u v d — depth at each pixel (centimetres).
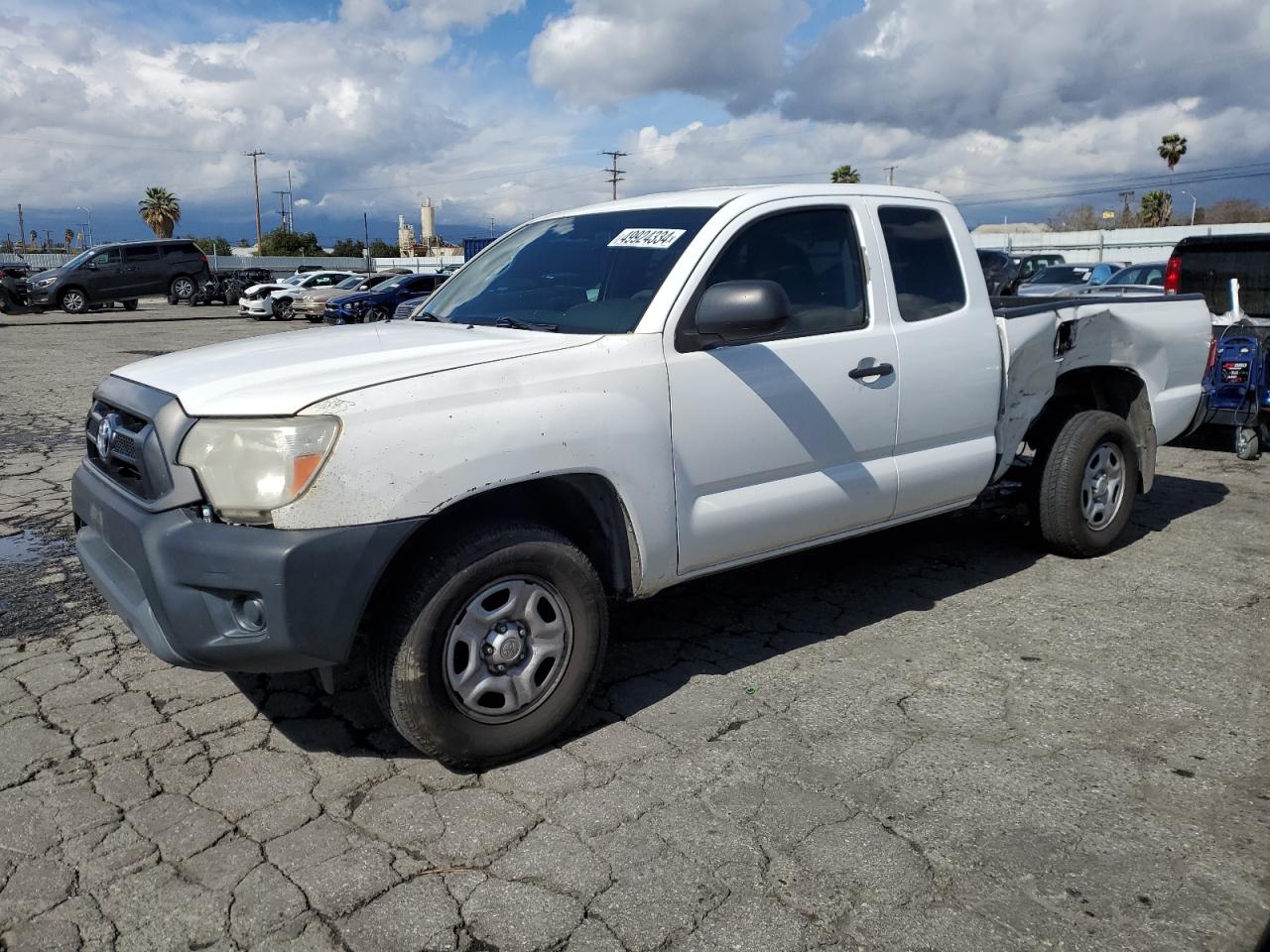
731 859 274
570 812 297
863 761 326
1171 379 564
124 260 3127
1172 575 512
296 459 281
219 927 248
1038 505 524
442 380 304
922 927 247
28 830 289
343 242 8981
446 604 302
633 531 345
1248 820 292
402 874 268
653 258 375
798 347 384
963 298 452
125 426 327
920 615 457
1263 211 5638
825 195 413
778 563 532
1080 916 250
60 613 461
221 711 364
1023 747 335
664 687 382
